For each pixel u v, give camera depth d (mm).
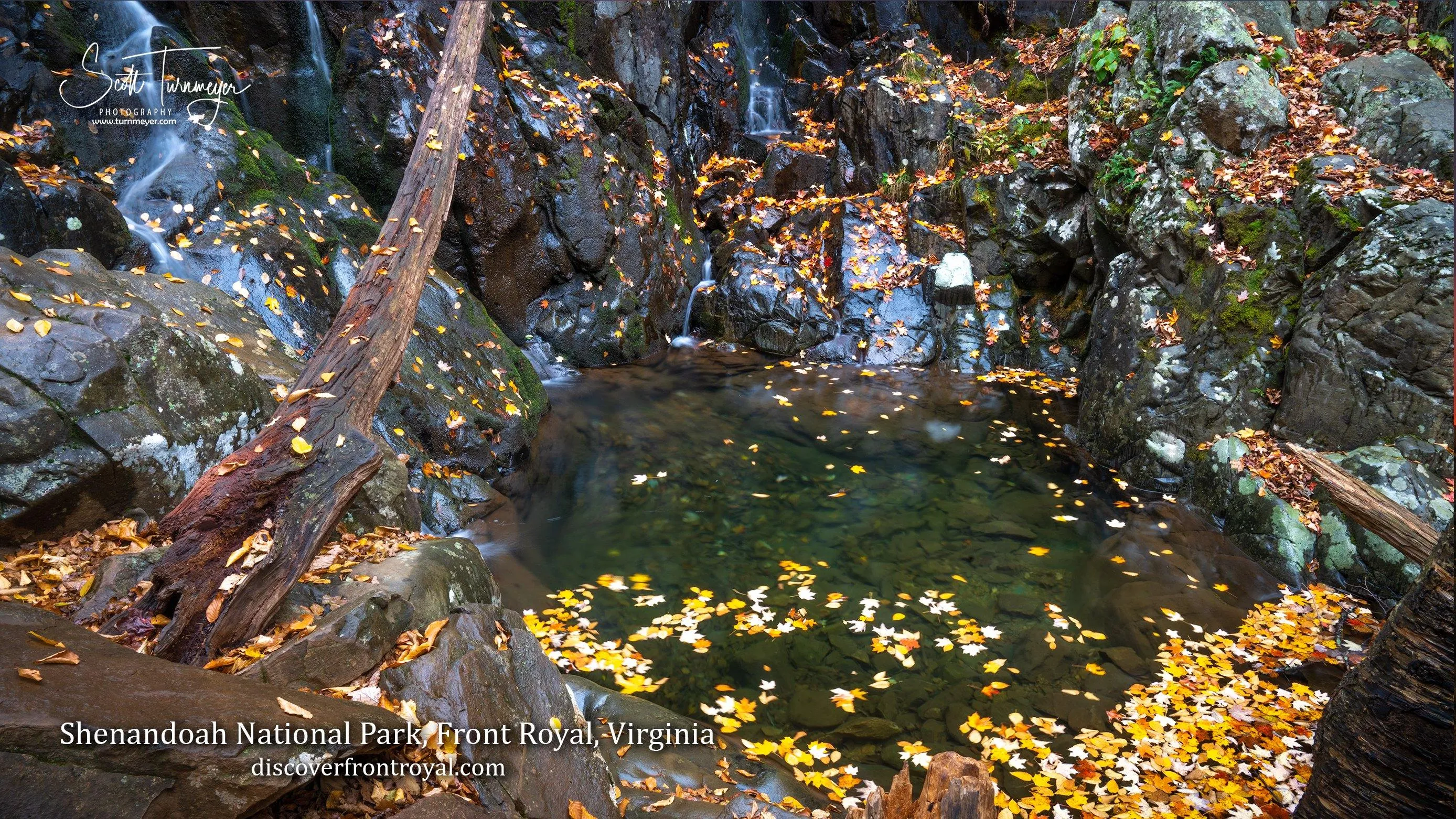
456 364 6379
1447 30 7453
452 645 2613
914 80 10234
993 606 4914
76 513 3016
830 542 5637
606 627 4547
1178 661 4371
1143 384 6746
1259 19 7551
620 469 6574
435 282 6727
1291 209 6273
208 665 2416
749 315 9477
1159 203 7023
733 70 11297
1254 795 3344
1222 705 3967
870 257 9664
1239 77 6750
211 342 3754
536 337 8359
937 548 5578
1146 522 5980
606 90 8984
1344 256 5750
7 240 4418
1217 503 5969
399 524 4340
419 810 1970
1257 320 6227
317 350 3664
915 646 4465
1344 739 2260
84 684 1842
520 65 8422
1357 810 2225
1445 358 5168
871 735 3775
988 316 9328
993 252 9453
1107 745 3688
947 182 9711
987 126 9789
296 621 2646
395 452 4988
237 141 6168
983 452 7152
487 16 6230
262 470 2957
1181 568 5375
